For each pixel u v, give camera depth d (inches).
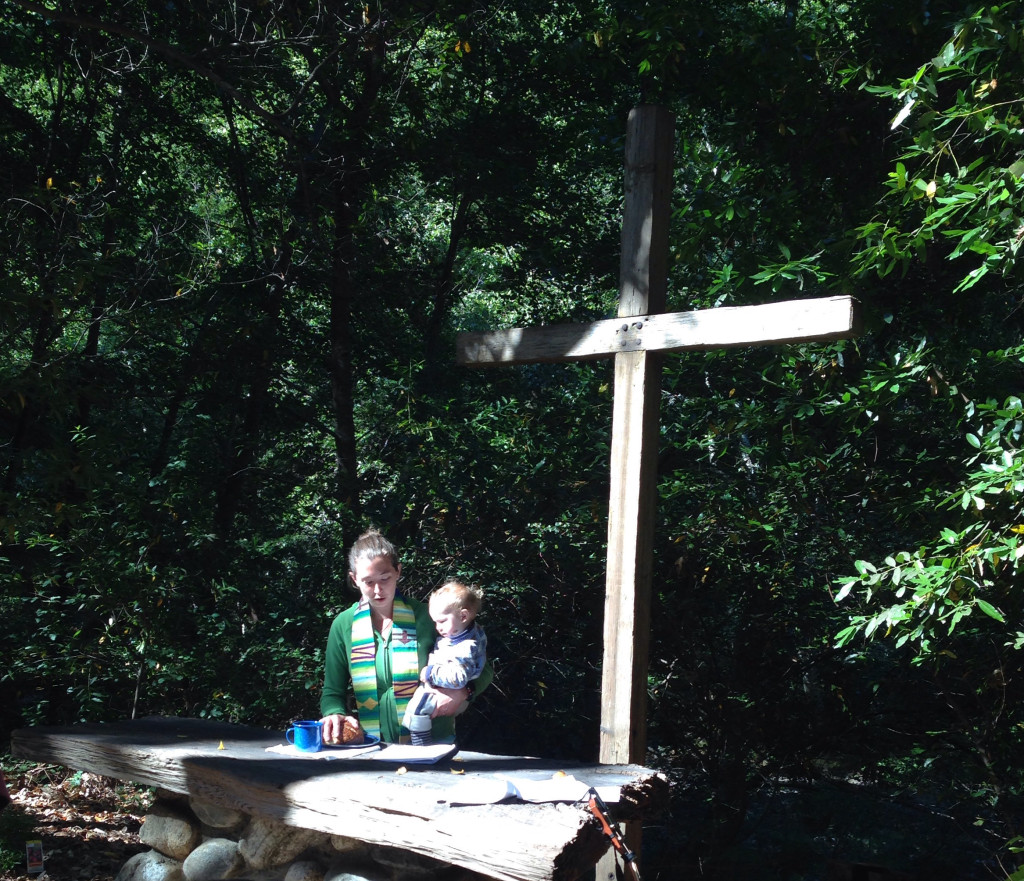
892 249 206.4
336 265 409.1
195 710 295.1
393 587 153.9
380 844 125.6
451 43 395.2
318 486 390.3
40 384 261.0
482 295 594.6
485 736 355.9
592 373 340.2
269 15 371.6
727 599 324.5
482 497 329.7
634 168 173.5
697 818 327.6
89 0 388.2
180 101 460.8
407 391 353.4
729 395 301.7
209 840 157.6
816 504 298.0
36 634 283.3
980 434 203.0
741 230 281.1
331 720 149.3
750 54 307.3
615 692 164.2
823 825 328.2
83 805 246.2
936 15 289.6
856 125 317.7
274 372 440.5
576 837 106.2
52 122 423.5
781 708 317.7
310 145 405.1
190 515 310.5
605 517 315.3
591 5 418.0
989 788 282.5
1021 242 182.2
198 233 424.5
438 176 439.5
